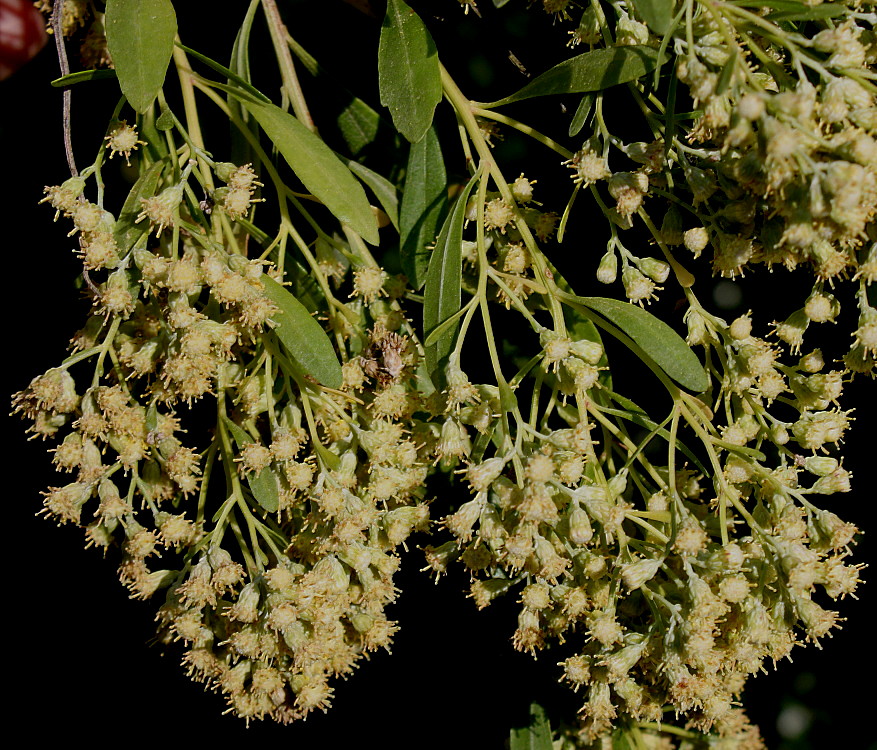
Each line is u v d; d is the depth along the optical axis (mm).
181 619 283
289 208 305
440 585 322
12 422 323
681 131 288
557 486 278
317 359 276
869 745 353
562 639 290
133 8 273
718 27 262
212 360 276
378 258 309
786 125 257
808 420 287
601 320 284
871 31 277
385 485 282
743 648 278
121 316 281
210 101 305
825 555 282
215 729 342
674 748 317
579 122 282
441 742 328
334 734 335
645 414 286
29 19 309
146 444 283
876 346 281
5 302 316
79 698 339
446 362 281
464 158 304
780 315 314
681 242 286
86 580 335
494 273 283
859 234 274
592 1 279
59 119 310
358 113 304
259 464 280
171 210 276
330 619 279
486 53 303
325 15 307
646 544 286
